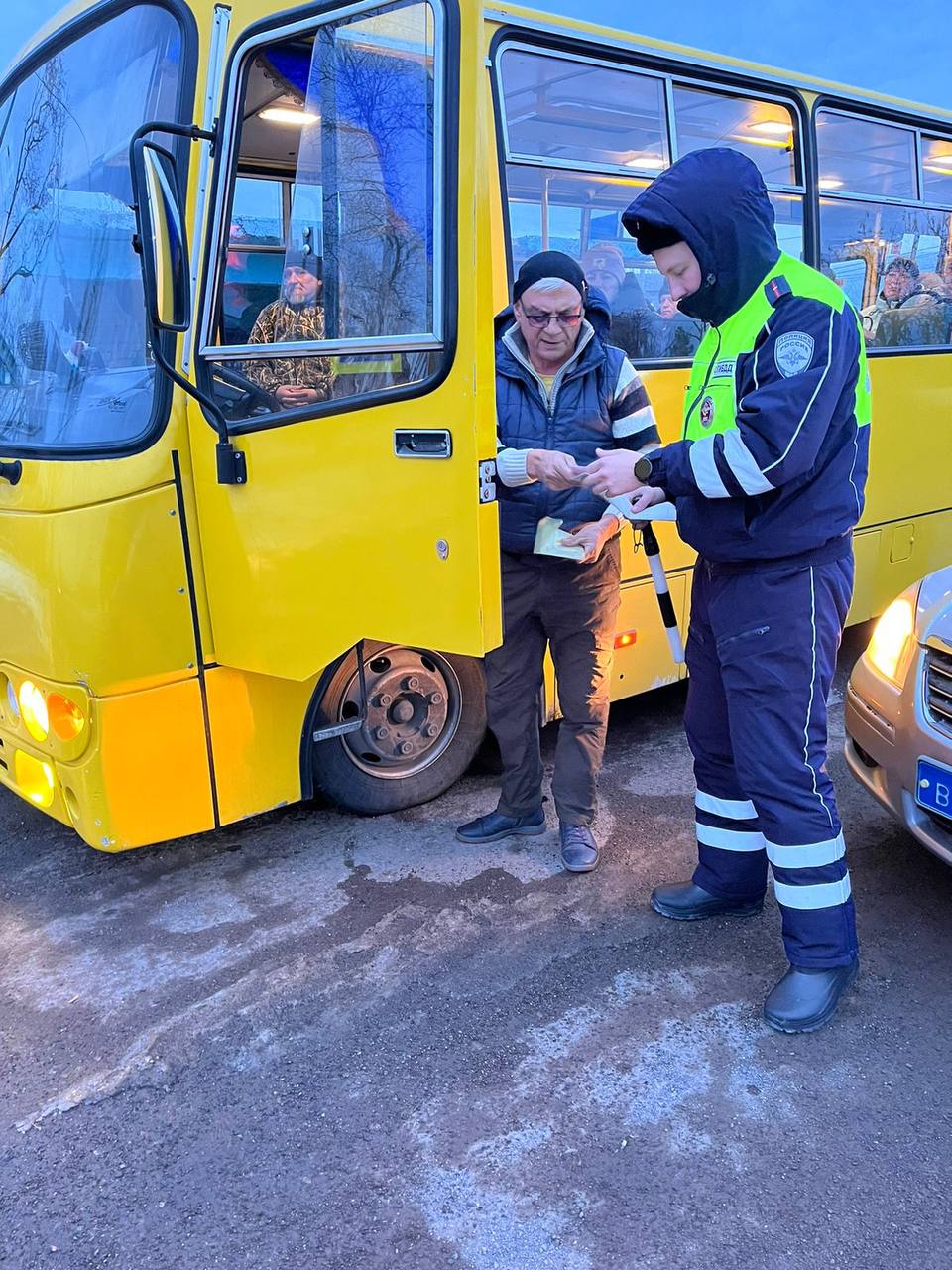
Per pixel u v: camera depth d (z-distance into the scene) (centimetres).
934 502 522
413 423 229
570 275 270
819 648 234
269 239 278
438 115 214
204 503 283
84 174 297
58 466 274
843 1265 186
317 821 373
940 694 268
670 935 293
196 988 277
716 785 285
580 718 322
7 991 278
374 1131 223
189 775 303
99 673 277
